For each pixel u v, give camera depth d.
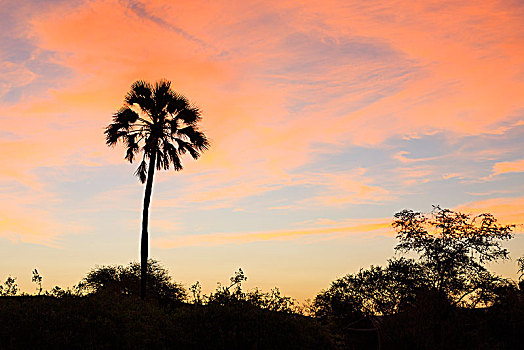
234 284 17.17
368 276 27.67
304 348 15.47
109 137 29.20
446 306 26.45
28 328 13.04
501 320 25.80
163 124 29.62
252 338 15.33
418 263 30.44
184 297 33.72
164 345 14.86
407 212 31.86
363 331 22.86
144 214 28.22
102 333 13.65
